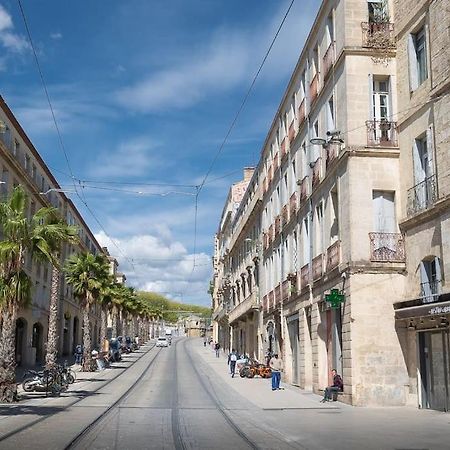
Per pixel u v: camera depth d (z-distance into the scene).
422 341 20.05
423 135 20.27
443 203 18.03
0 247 20.25
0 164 35.72
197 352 75.81
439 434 13.67
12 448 11.05
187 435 13.29
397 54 22.22
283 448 11.56
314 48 27.97
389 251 21.02
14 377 21.14
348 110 22.06
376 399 20.25
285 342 33.34
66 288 61.31
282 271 35.28
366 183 21.55
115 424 15.09
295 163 32.41
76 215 66.88
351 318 20.69
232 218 66.75
